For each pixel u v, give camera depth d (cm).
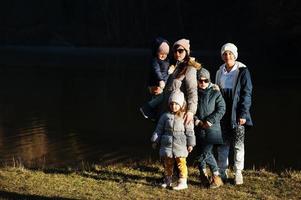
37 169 903
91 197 688
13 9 7512
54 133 1642
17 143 1499
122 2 6769
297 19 4228
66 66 4253
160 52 749
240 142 745
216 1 5950
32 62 4675
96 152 1376
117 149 1414
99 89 2789
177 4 6347
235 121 739
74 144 1484
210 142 723
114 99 2416
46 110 2120
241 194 712
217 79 762
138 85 2928
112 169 870
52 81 3198
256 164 1237
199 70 720
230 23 5731
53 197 686
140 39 6600
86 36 6925
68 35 7050
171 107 707
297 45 4228
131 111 2073
